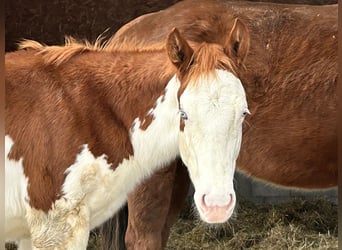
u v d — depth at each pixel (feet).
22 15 17.66
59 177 9.50
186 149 8.91
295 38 12.19
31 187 9.53
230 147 8.60
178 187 13.12
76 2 17.71
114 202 10.14
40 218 9.64
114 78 9.96
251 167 12.43
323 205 18.25
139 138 9.91
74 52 10.12
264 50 12.12
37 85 9.71
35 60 9.93
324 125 12.08
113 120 9.84
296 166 12.34
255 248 16.12
